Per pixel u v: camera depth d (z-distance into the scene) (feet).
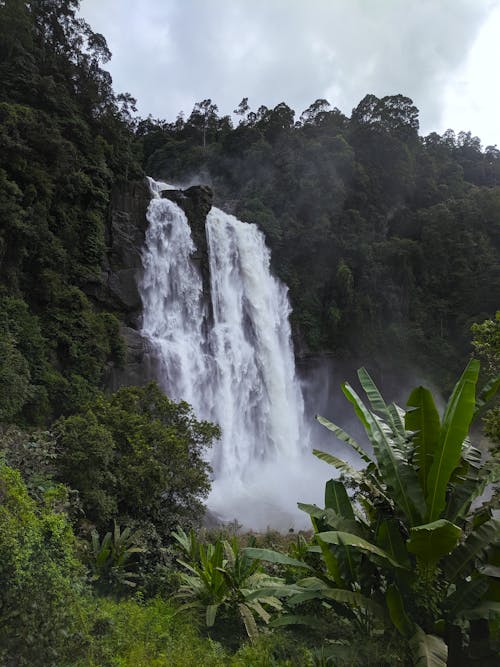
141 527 42.86
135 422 51.39
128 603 28.86
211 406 110.52
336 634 23.27
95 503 40.63
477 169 236.84
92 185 101.71
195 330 113.50
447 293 174.40
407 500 21.59
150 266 107.96
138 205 110.32
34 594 16.83
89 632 19.57
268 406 126.52
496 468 21.86
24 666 15.46
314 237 158.51
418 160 208.74
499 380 23.39
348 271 157.07
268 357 132.16
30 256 89.30
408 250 170.40
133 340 98.73
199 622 29.17
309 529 79.51
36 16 123.24
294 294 152.35
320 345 153.07
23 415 72.74
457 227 177.78
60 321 88.07
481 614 19.21
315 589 22.06
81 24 133.18
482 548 20.26
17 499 19.49
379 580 22.80
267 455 122.52
